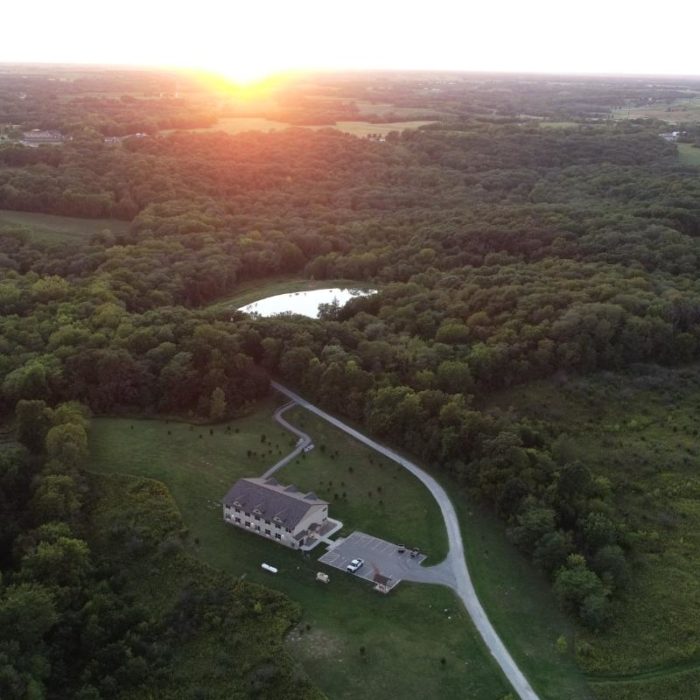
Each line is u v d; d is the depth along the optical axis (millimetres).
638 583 102562
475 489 118250
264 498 113375
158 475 124125
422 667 90375
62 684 89875
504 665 90688
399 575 104875
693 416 141375
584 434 136000
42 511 110000
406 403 134250
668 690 87062
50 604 92062
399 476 127250
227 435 138750
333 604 99750
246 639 94312
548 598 100812
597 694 86562
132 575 104125
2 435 131000
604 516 110125
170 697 87812
